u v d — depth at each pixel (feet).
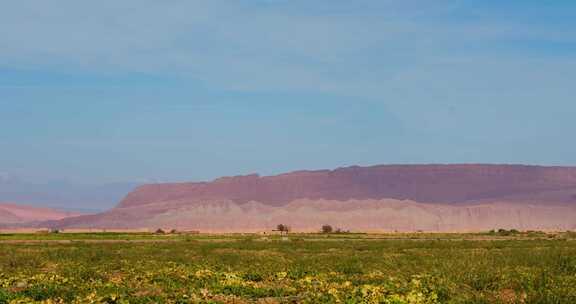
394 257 147.13
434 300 69.41
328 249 199.72
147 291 78.74
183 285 85.40
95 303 68.69
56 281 90.38
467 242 245.65
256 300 72.59
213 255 161.58
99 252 167.63
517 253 148.05
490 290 79.25
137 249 193.16
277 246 216.95
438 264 116.16
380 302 67.31
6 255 155.22
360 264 122.42
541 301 66.69
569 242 245.04
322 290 77.46
